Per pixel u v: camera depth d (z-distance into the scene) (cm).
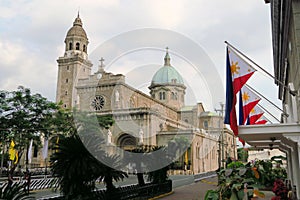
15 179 2856
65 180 940
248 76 986
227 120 969
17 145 3459
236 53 1013
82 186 962
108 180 1109
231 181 749
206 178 3416
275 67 1766
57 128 3503
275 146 1758
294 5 946
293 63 1106
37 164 5044
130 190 1320
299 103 1000
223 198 752
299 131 973
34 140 3709
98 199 1026
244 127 1027
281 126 995
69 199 925
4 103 3344
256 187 730
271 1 1097
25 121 3400
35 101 3519
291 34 1066
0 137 3441
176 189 2169
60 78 6419
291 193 1279
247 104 1308
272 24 1290
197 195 1788
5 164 4378
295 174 1295
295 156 1240
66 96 6269
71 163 913
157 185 1692
